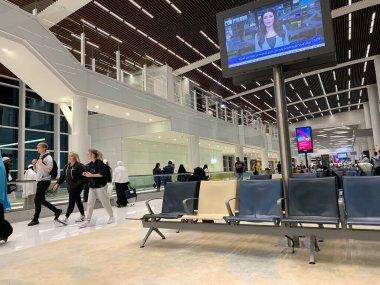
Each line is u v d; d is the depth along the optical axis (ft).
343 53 66.03
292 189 12.98
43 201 20.90
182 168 47.09
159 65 56.18
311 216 12.16
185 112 56.08
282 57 13.62
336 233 10.92
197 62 63.77
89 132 59.72
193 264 10.89
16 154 48.60
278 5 13.99
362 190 11.97
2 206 15.51
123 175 31.32
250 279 9.16
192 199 15.16
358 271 9.46
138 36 51.44
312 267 10.03
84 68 34.63
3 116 47.67
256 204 13.66
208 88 82.89
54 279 9.86
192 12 45.42
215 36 53.67
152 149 63.26
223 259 11.35
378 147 92.07
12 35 25.93
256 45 14.35
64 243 15.01
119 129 56.08
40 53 28.60
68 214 20.90
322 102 116.78
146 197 38.83
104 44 52.03
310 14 13.24
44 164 20.65
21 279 9.94
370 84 94.38
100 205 30.60
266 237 14.79
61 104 36.17
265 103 107.04
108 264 11.28
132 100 42.34
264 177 22.95
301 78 82.79
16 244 15.11
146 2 42.01
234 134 78.84
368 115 118.01
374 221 10.66
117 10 43.42
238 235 15.51
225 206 14.55
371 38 58.70
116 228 18.67
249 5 14.69
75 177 21.08
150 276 9.80
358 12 48.49
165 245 13.96
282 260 10.93
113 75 40.96
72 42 35.12
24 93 49.88
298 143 36.47
